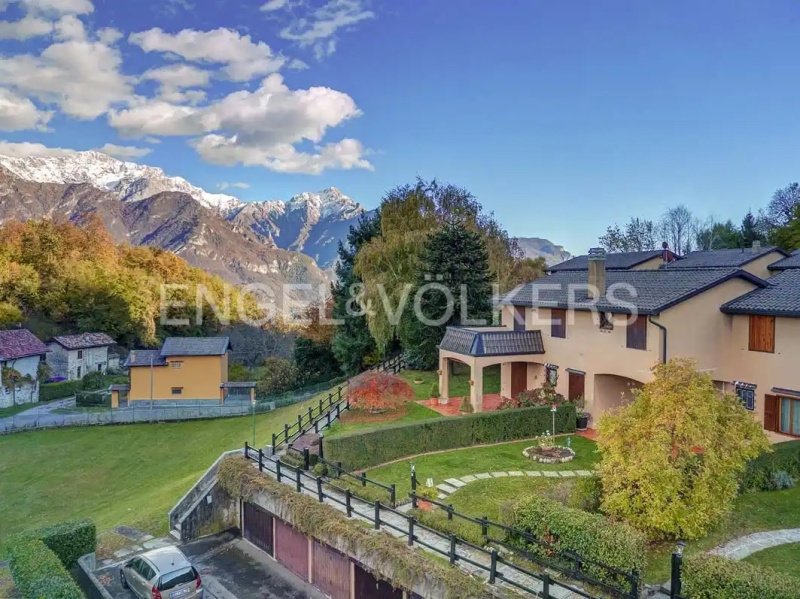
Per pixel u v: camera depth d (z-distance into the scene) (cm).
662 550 1364
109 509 2447
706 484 1363
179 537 1925
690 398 1417
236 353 7212
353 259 4759
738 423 1454
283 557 1784
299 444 2233
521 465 2039
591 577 1141
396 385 2817
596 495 1487
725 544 1398
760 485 1741
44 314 7012
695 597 1055
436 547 1394
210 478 2047
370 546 1386
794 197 6700
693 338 2258
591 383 2534
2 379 4809
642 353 2266
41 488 2855
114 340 7100
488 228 4628
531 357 2820
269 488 1783
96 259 8281
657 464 1334
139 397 4497
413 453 2183
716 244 6988
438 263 3553
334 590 1572
